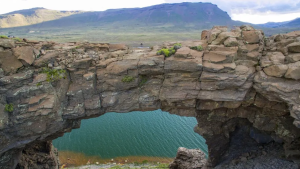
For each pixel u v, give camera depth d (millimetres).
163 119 55375
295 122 14852
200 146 44625
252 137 25438
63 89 16734
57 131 18125
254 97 17984
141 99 18328
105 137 47219
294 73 14656
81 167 37281
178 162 31172
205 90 17172
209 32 19828
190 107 19250
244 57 17078
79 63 16922
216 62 16453
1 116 14398
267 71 16125
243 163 22781
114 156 41312
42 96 15633
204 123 22359
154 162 39719
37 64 15758
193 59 16594
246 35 17312
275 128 20016
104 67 17844
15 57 14984
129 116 57188
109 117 56625
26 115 15250
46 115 15766
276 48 17516
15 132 15531
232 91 16984
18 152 18375
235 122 23625
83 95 17344
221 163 24953
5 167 17219
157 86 18125
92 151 42500
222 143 24641
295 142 19391
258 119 20234
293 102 14844
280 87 15117
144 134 48562
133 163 39219
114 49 19391
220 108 20391
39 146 24375
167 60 16953
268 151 22953
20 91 14984
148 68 17234
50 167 25234
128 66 17156
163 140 46500
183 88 17406
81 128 50906
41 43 17250
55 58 16656
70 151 42312
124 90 18125
